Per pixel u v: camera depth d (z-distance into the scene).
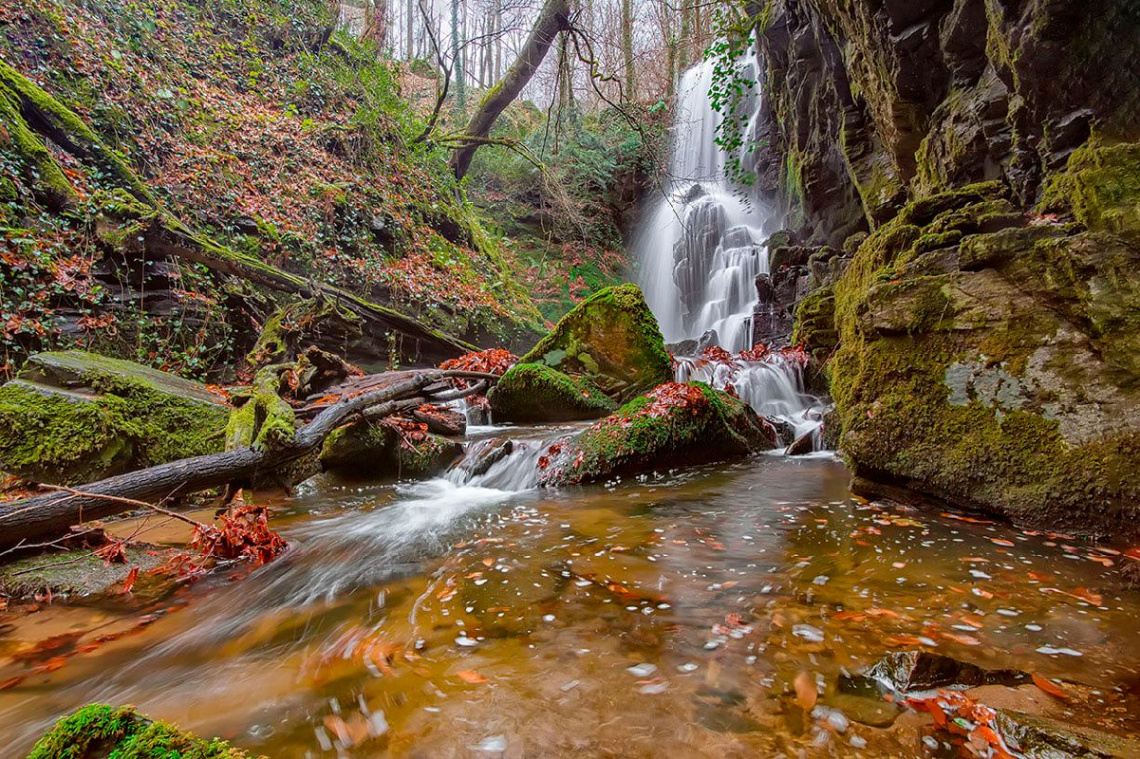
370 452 5.81
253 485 4.69
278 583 3.01
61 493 3.18
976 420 3.49
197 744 1.29
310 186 11.12
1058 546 2.92
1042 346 3.26
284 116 11.80
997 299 3.50
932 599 2.40
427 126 15.39
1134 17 3.83
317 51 14.19
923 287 3.85
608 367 8.44
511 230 19.86
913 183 8.04
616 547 3.35
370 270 11.27
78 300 6.74
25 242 6.17
